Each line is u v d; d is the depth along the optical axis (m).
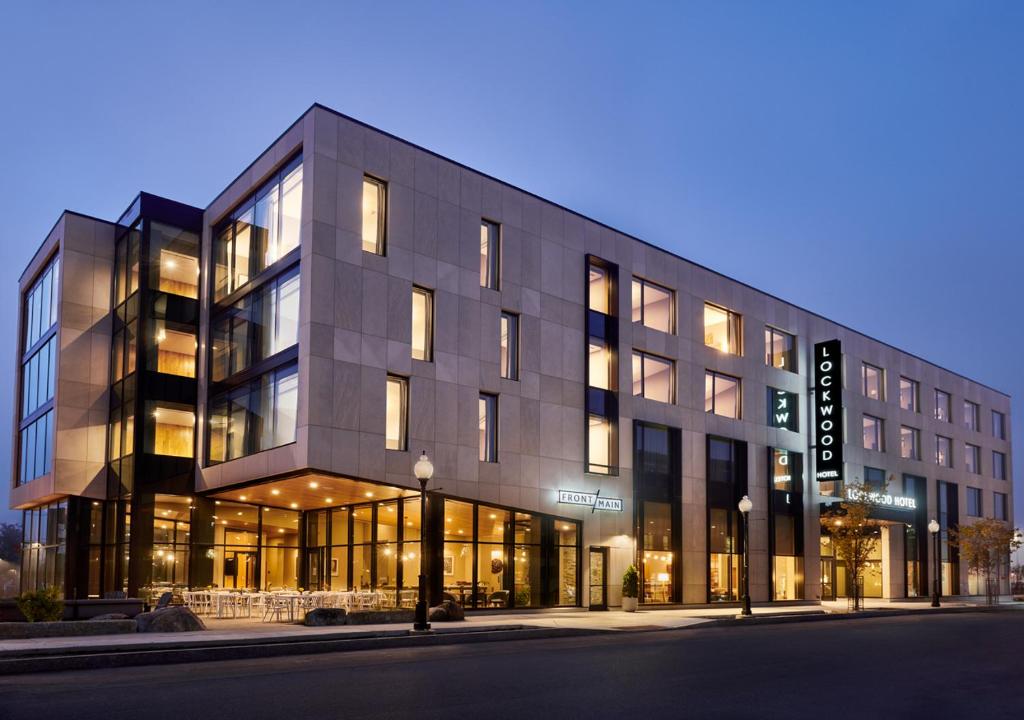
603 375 40.56
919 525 62.16
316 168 32.09
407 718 11.34
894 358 61.28
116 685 14.31
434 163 35.59
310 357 30.80
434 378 34.03
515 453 36.12
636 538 40.31
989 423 73.81
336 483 32.16
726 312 47.88
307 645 20.44
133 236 40.94
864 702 13.46
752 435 47.44
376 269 33.06
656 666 17.58
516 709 12.15
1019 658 20.55
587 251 40.69
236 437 35.69
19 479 47.84
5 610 23.12
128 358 39.91
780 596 47.53
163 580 36.81
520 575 35.47
